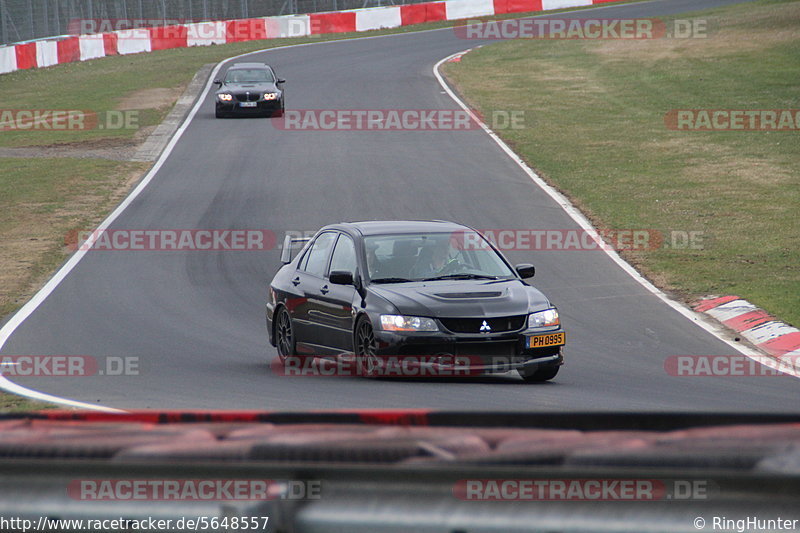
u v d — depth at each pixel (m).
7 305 52.72
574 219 73.81
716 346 43.62
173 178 91.38
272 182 88.62
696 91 131.50
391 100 131.12
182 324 48.22
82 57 182.62
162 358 40.62
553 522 9.27
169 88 147.62
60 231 72.44
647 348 43.25
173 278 59.16
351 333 36.84
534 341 35.16
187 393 33.12
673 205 77.62
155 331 46.59
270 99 120.69
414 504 9.58
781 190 81.31
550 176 89.88
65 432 11.11
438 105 127.44
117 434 10.96
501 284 37.41
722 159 94.75
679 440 9.95
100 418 11.70
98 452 10.40
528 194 82.50
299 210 78.12
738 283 55.34
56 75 164.50
